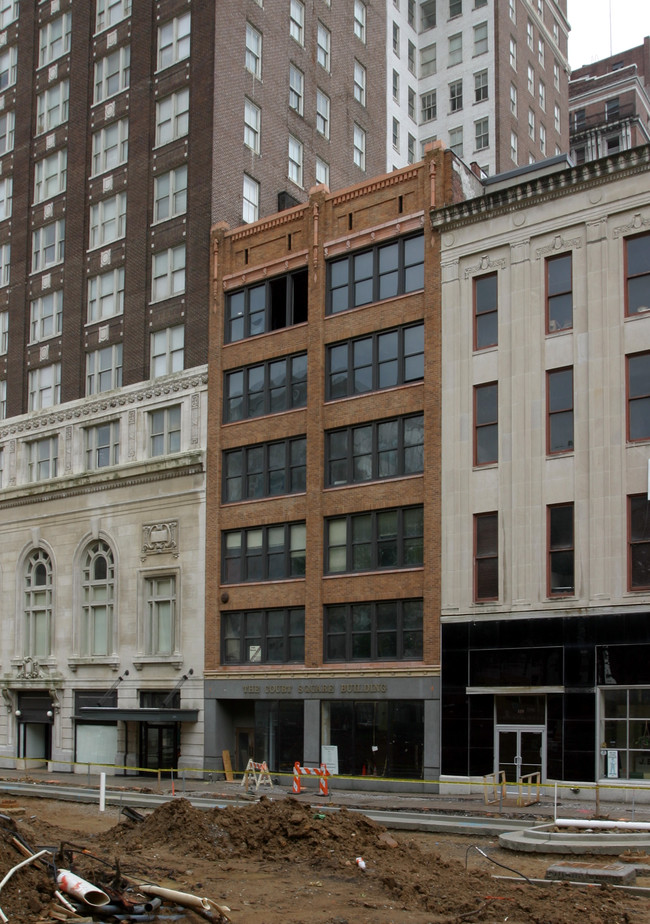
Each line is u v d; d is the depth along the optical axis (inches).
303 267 1883.6
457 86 3265.3
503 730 1502.2
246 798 1393.9
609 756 1398.9
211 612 1904.5
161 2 2228.1
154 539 2028.8
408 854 819.4
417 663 1617.9
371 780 1550.2
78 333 2274.9
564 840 912.9
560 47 3737.7
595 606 1438.2
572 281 1539.1
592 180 1530.5
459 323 1647.4
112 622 2090.3
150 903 595.2
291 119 2333.9
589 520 1465.3
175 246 2116.1
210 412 1974.7
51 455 2295.8
